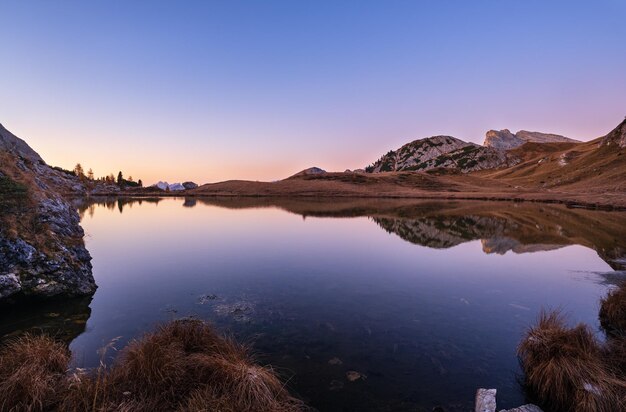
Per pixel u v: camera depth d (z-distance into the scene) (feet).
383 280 61.77
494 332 39.75
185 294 52.01
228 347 28.86
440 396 27.35
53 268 47.65
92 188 537.24
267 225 140.56
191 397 22.34
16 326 38.81
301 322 41.83
